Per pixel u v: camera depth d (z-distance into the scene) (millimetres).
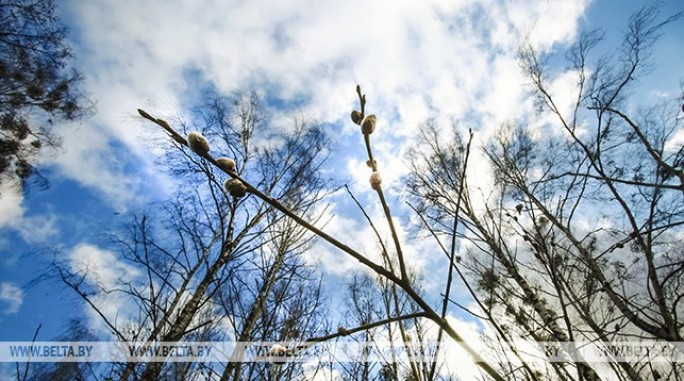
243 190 852
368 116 1089
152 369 3035
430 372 969
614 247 2428
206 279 4059
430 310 942
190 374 3092
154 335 3289
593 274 2215
